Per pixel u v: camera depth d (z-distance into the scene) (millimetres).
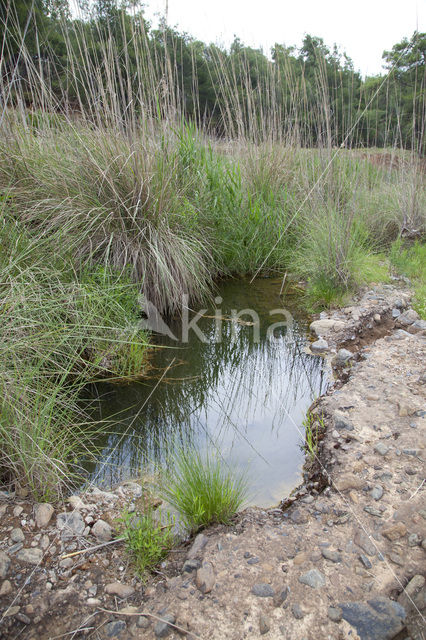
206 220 4973
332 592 1538
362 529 1786
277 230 5367
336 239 4227
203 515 1892
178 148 4730
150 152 4035
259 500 2092
